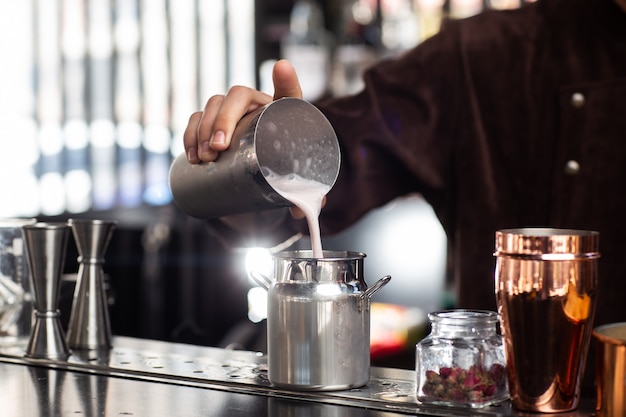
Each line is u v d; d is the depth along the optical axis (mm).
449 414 1108
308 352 1191
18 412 1146
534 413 1096
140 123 3873
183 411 1140
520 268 1067
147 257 3146
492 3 3764
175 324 3182
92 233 1504
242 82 4090
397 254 4078
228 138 1321
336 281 1203
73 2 3719
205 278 3236
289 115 1326
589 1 1751
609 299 1681
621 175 1683
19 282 1527
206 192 1401
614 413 1015
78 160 3756
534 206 1781
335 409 1143
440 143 1850
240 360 1408
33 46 3652
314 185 1354
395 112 1842
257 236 1659
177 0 3920
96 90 3785
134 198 3840
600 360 1032
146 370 1338
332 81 4004
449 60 1849
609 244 1684
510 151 1800
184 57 3947
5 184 3613
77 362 1398
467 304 1825
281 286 1210
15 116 3631
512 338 1088
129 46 3836
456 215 1869
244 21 4078
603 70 1730
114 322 2893
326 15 4125
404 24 3898
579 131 1718
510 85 1801
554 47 1781
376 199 1836
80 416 1124
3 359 1439
